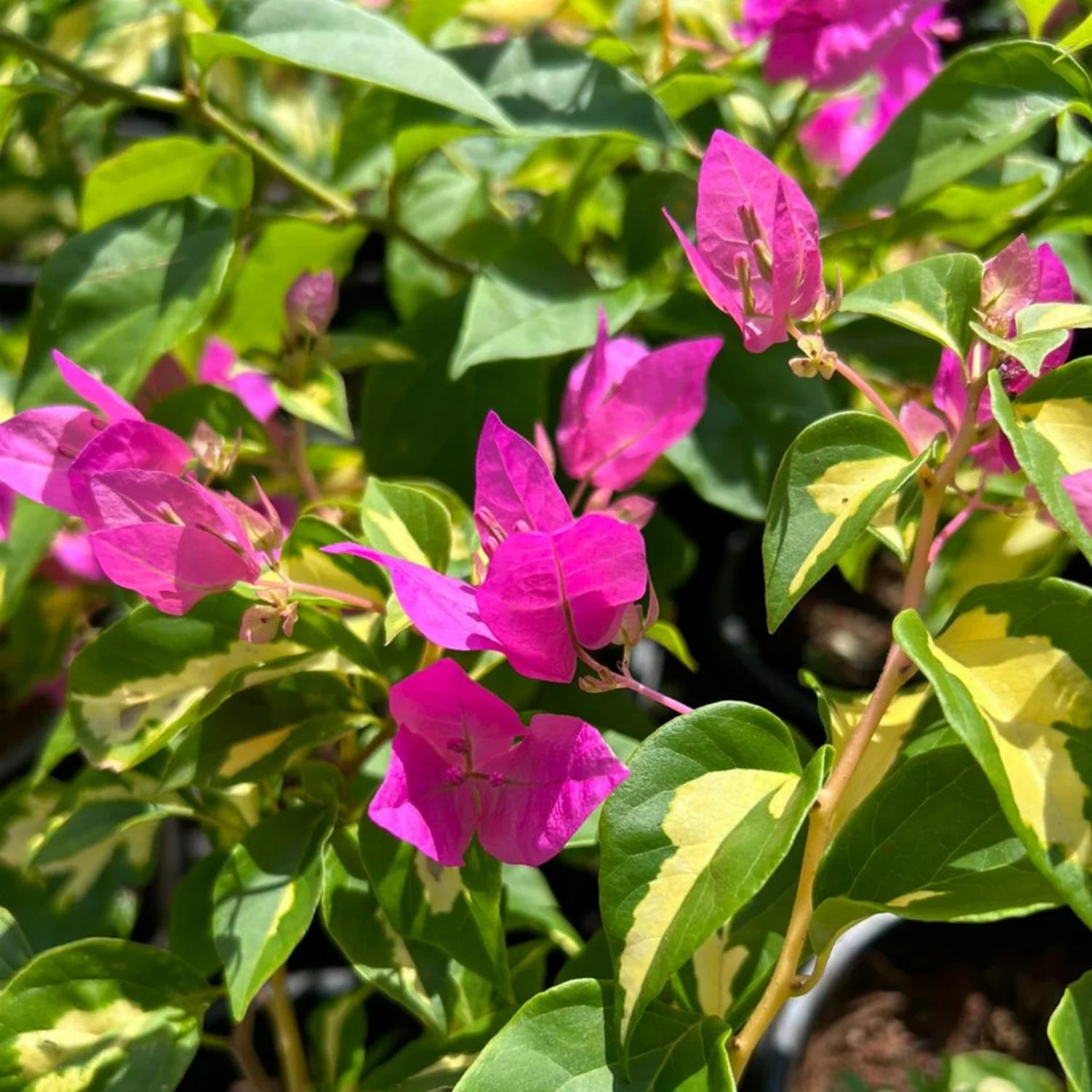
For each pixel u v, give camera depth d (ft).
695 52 1.57
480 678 1.25
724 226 0.95
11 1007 1.03
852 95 1.57
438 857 0.90
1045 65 1.20
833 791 0.89
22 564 1.19
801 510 0.92
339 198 1.60
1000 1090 1.44
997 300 0.92
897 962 1.68
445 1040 1.09
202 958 1.21
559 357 1.60
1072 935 1.71
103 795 1.22
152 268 1.27
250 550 0.99
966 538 1.32
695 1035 0.89
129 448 1.02
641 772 0.88
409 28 1.53
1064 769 0.83
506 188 1.76
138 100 1.37
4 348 1.62
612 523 0.85
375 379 1.55
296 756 1.10
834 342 1.50
